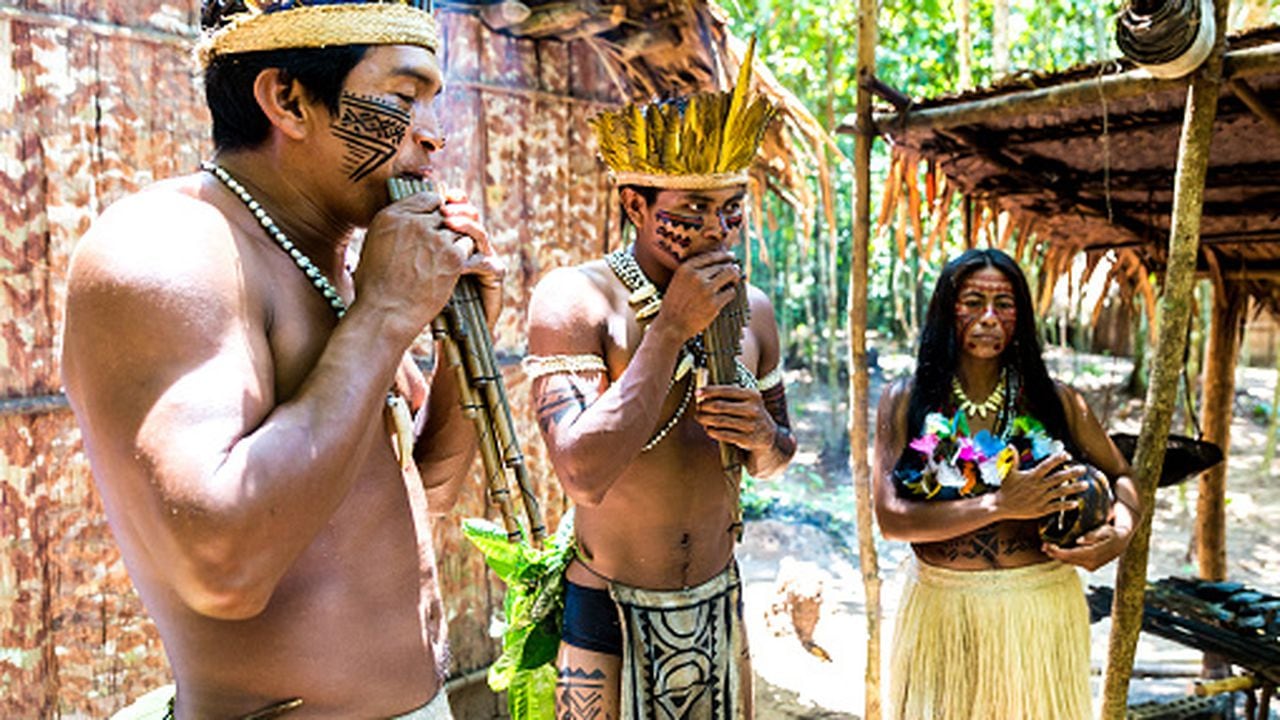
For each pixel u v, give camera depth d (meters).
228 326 1.19
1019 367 3.13
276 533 1.14
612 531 2.50
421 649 1.43
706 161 2.22
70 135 3.05
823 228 10.84
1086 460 3.18
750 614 5.58
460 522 4.07
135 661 3.25
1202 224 4.18
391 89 1.37
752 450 2.38
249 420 1.17
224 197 1.31
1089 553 2.89
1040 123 3.52
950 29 9.09
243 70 1.32
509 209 4.12
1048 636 3.01
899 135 3.62
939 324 3.15
